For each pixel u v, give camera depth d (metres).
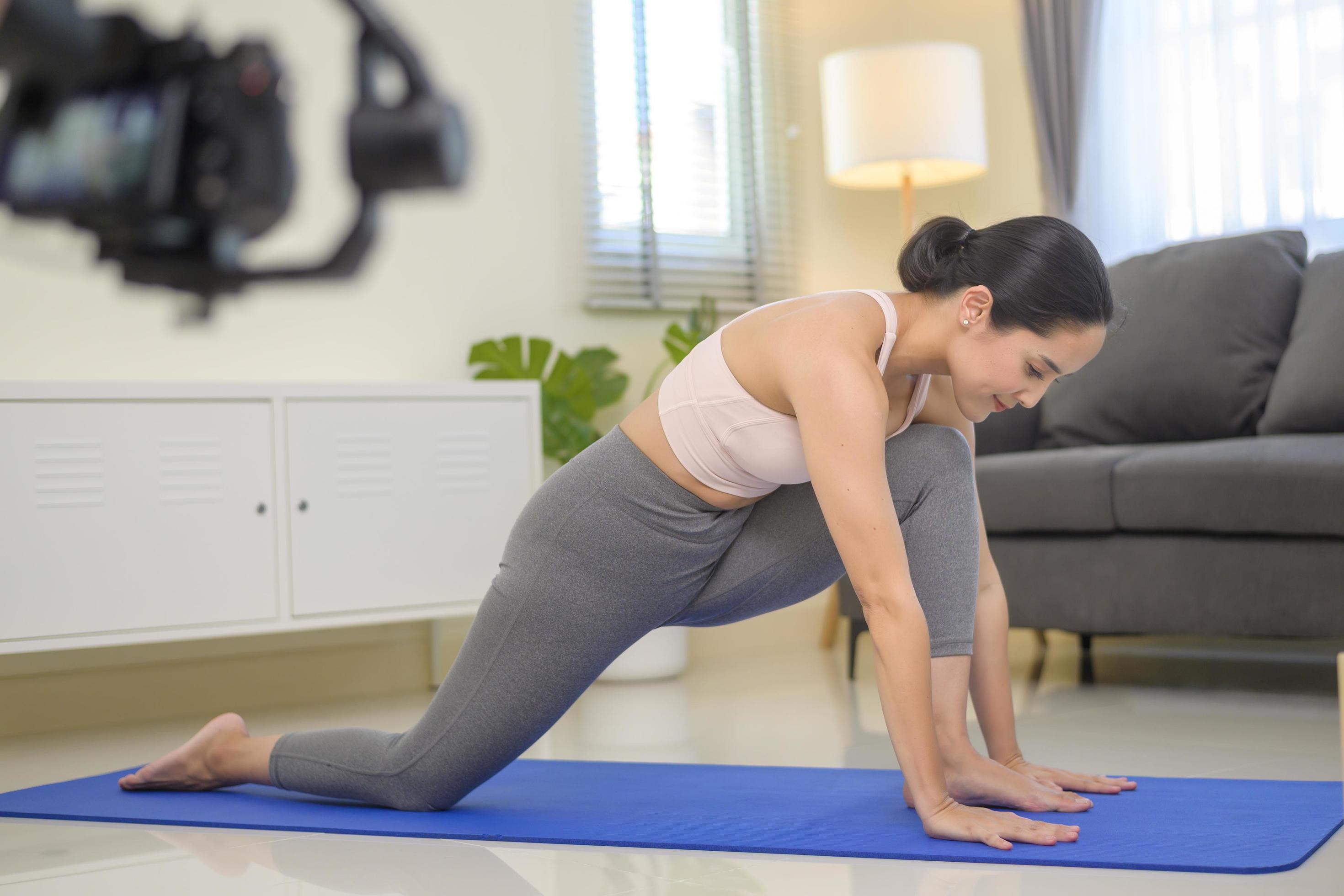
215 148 2.99
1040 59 3.88
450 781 1.63
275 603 2.66
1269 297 3.02
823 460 1.35
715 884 1.31
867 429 1.35
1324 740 2.08
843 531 1.36
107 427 2.52
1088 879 1.25
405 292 3.28
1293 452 2.41
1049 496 2.72
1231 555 2.49
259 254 3.06
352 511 2.75
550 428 3.26
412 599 2.81
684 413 1.50
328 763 1.73
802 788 1.77
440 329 3.34
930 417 1.63
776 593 1.62
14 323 2.80
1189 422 3.03
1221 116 3.63
